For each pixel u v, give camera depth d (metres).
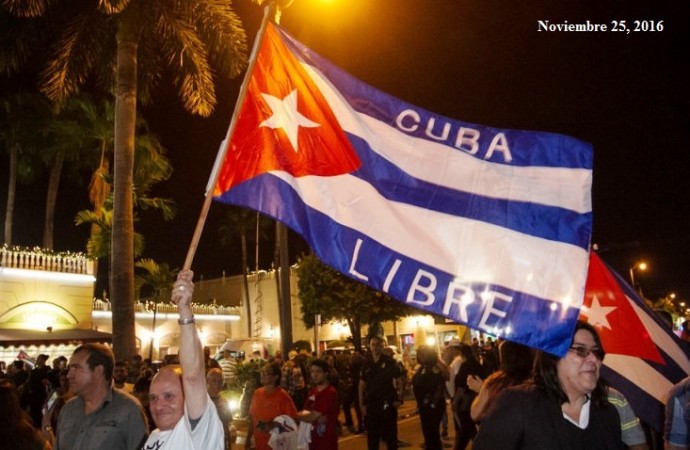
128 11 14.73
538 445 3.07
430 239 3.98
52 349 22.72
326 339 43.97
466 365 9.07
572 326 3.39
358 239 4.04
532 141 4.05
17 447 3.81
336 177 4.19
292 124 4.29
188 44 16.19
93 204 27.03
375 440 9.55
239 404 16.41
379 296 32.69
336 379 16.44
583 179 3.91
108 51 16.58
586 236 3.81
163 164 26.41
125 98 14.66
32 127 27.95
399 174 4.18
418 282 3.89
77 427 4.38
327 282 33.50
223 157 3.80
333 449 7.27
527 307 3.72
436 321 38.09
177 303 3.26
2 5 15.59
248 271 51.66
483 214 3.97
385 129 4.29
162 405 3.40
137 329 34.44
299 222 4.09
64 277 23.86
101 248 23.42
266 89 4.34
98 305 32.50
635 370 5.14
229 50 16.12
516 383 4.67
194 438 3.19
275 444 6.54
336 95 4.38
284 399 6.86
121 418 4.31
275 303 45.69
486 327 3.76
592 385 3.18
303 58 4.45
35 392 11.55
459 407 8.98
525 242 3.87
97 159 30.14
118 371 8.88
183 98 16.77
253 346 27.22
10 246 22.30
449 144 4.18
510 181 4.01
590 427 3.21
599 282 5.36
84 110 27.16
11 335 20.45
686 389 4.09
